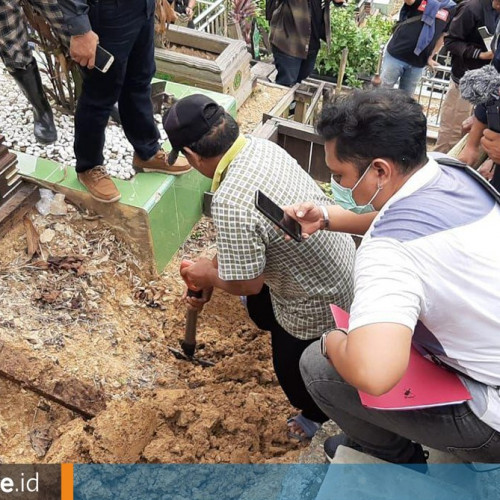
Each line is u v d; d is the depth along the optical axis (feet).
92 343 10.23
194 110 7.65
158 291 11.65
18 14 10.37
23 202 11.15
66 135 12.77
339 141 5.61
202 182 13.03
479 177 5.87
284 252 7.99
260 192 7.10
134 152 12.03
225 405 9.27
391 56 20.38
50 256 11.15
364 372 4.93
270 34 19.97
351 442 7.75
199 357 10.67
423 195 5.53
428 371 6.07
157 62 16.14
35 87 11.58
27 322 10.07
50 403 9.13
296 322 8.63
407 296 5.12
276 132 14.64
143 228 11.51
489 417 5.79
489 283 5.36
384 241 5.31
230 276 7.93
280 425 9.27
